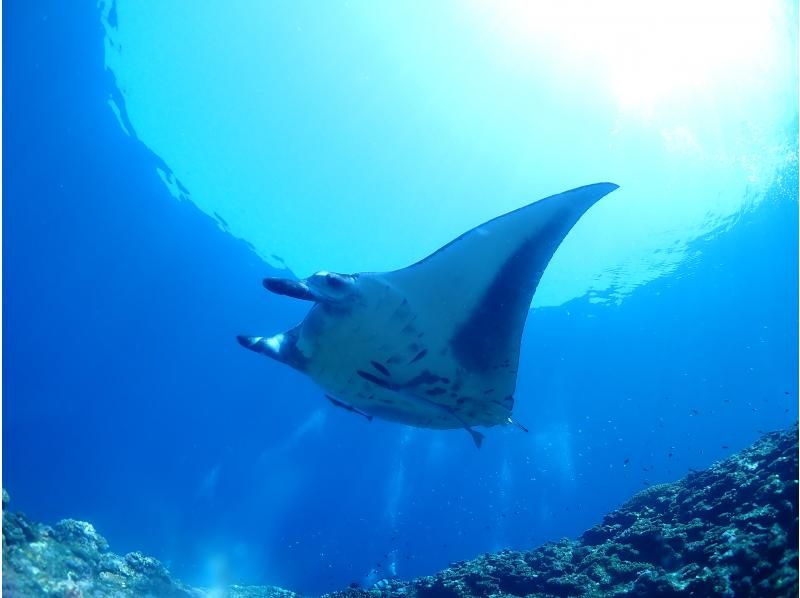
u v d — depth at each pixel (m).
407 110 11.27
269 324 15.63
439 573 5.27
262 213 13.09
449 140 11.52
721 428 16.09
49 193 13.73
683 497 4.74
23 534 4.61
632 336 14.52
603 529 5.10
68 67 11.33
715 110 10.01
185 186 13.10
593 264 12.64
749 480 4.08
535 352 14.88
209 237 14.23
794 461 3.86
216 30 10.33
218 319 15.91
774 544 3.28
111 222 14.26
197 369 17.14
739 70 9.48
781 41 9.13
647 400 15.75
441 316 3.25
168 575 5.59
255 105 11.39
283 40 10.48
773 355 14.63
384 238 12.88
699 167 10.88
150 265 15.04
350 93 11.15
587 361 15.08
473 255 3.27
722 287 13.34
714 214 11.67
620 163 11.08
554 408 15.88
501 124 11.16
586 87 10.27
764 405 15.61
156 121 11.94
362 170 12.09
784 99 9.82
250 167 12.37
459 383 3.43
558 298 13.54
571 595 4.14
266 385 17.00
